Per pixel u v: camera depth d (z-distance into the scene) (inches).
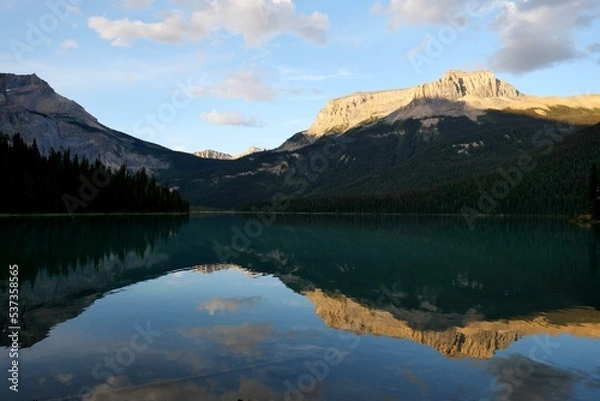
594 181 5556.1
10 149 5472.4
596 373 693.3
